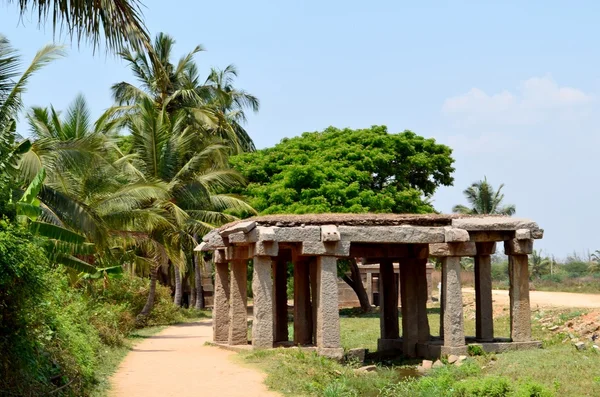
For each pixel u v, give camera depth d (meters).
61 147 18.94
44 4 10.44
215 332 19.91
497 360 16.23
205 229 30.20
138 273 38.91
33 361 9.48
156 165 30.94
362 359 16.92
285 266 20.75
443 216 17.41
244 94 47.53
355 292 38.59
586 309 22.73
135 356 17.42
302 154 35.31
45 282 9.75
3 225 9.21
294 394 12.21
